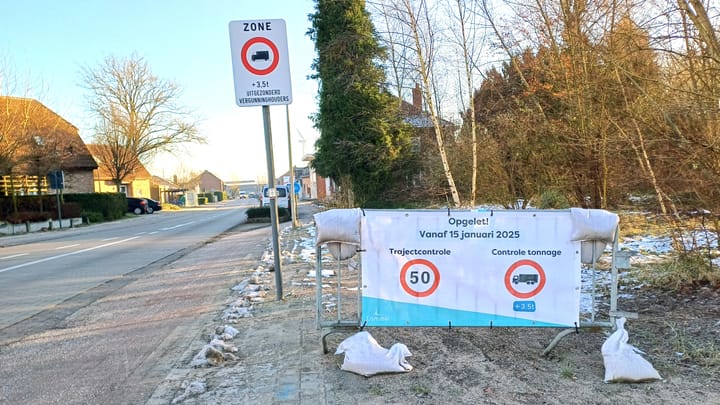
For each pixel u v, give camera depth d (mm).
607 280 6914
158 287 8336
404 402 3357
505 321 4098
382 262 4133
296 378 3832
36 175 26672
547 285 4070
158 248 14586
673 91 6410
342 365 3939
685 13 6133
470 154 15055
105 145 43594
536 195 12688
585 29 8938
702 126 6168
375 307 4156
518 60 12211
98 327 5949
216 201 105312
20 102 26969
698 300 5668
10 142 24766
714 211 6238
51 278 9609
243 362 4305
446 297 4121
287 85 6391
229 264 10648
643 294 6121
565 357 4145
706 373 3723
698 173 6215
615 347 3725
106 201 35062
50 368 4562
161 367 4426
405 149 23359
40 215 26094
